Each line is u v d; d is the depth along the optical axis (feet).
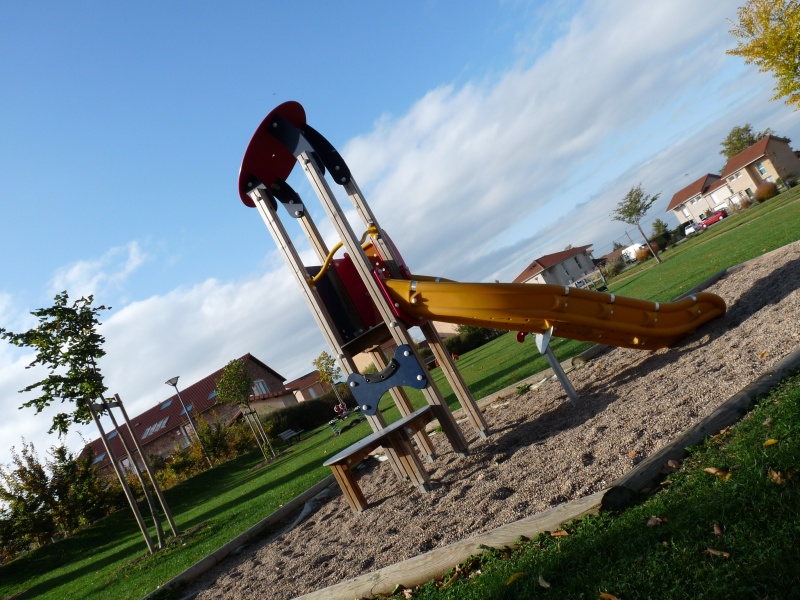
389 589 15.06
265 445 110.42
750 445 12.37
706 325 28.07
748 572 8.93
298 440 123.54
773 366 16.20
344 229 24.67
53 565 67.46
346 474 24.41
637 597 9.62
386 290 24.59
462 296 23.93
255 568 24.34
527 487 17.34
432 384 24.97
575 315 24.72
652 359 26.71
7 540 88.28
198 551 34.47
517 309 24.07
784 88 76.28
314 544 23.40
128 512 85.25
